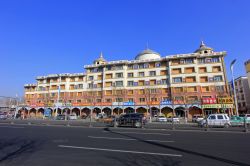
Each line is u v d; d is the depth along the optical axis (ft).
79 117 214.07
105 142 39.52
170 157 26.89
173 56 203.21
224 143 37.93
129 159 25.99
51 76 257.55
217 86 185.37
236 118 100.37
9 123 99.30
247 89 245.24
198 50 216.95
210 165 23.02
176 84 196.24
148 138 45.03
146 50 264.11
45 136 48.93
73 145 36.37
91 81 235.40
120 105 202.28
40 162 25.03
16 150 32.37
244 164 23.36
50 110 238.89
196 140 41.81
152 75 210.79
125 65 222.69
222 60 190.49
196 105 178.09
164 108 195.62
